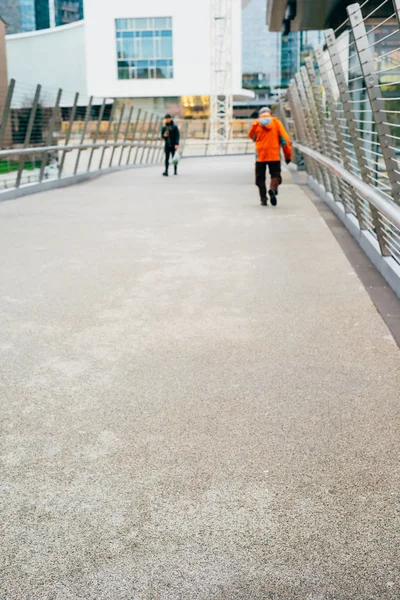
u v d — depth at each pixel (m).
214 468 2.84
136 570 2.19
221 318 5.03
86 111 18.61
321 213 10.55
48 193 15.07
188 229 9.17
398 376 3.81
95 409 3.46
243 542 2.33
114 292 5.82
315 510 2.52
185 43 49.94
